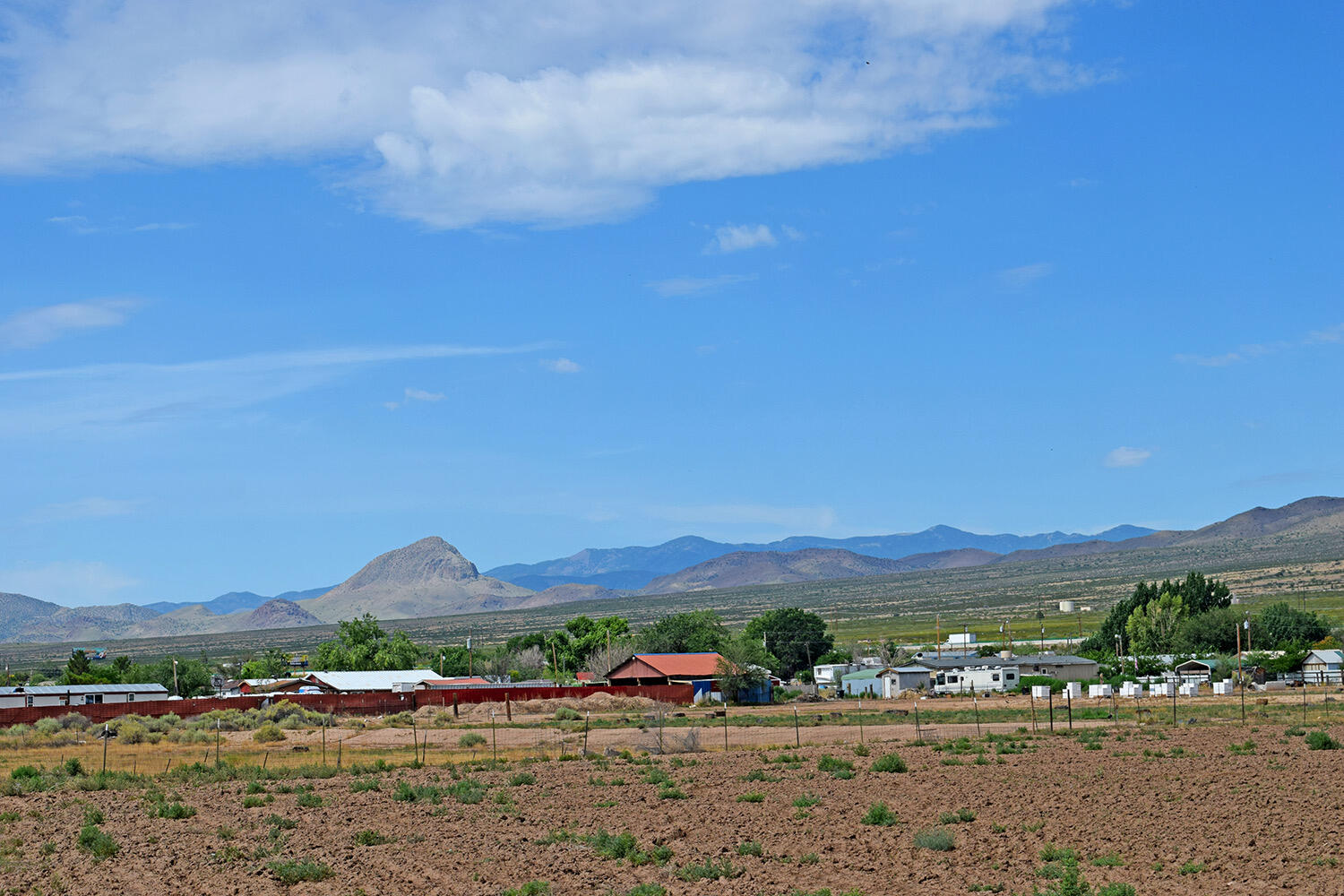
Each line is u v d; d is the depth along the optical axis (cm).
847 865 2986
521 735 8250
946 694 13512
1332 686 12975
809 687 14200
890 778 4884
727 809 4016
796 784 4709
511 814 4044
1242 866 2858
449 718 10094
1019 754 5788
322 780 5294
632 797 4425
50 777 5462
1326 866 2839
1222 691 11962
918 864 2972
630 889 2769
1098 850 3073
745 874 2892
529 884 2777
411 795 4522
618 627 17512
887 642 17838
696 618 17425
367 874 3044
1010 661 13912
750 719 9294
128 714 10781
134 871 3172
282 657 18100
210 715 10275
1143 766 5062
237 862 3253
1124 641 17375
